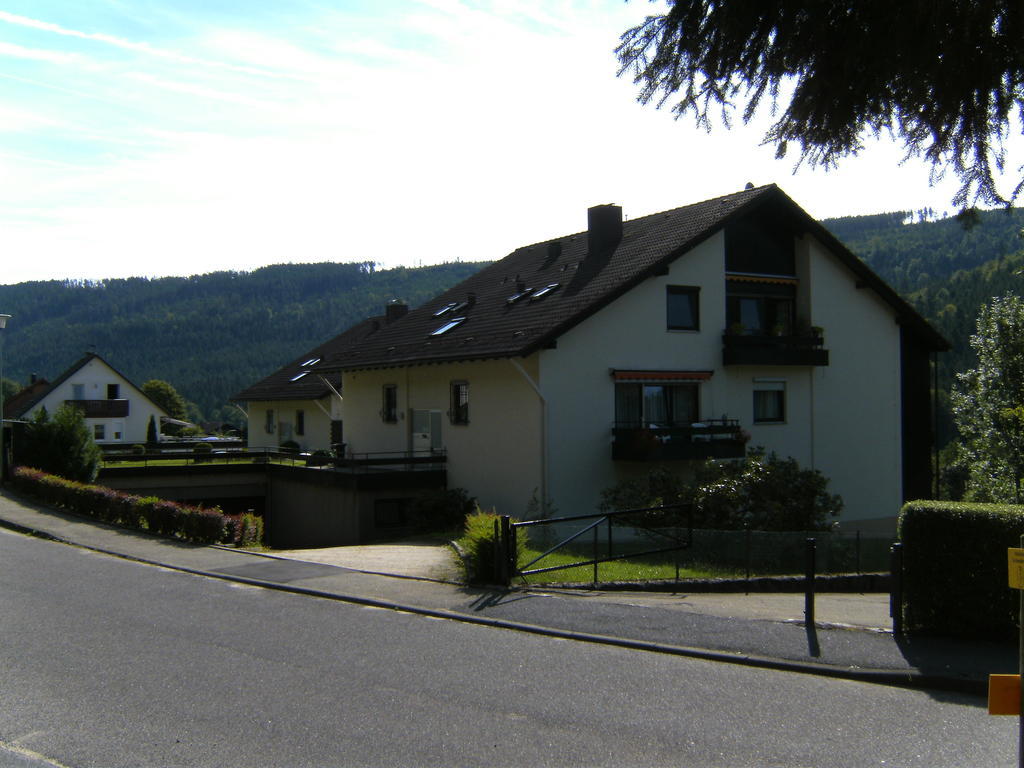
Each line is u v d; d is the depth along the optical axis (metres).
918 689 6.84
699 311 22.84
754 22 6.32
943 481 41.25
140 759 5.61
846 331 25.23
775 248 24.36
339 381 36.81
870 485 25.70
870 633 8.26
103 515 18.19
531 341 20.06
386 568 12.71
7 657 8.02
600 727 6.06
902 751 5.58
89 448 23.91
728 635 8.30
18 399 63.22
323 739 5.91
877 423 25.92
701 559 15.61
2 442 23.33
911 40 5.83
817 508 18.89
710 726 6.05
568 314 20.61
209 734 6.03
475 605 9.94
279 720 6.29
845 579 14.05
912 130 6.51
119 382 62.06
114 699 6.79
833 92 6.36
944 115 6.20
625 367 21.56
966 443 34.25
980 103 6.09
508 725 6.12
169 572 12.70
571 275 23.91
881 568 17.03
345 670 7.52
